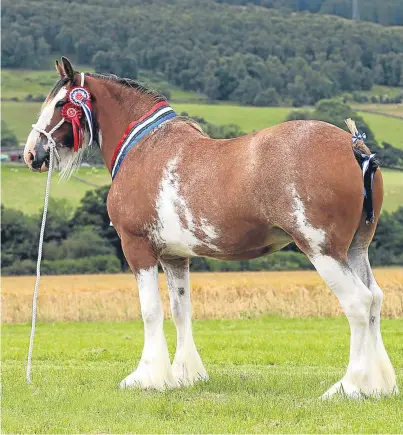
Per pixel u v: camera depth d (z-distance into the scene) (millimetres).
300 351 15891
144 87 11047
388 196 44531
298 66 72938
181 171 9930
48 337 21328
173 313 11023
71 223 60344
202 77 76688
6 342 19297
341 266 9062
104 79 11172
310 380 11102
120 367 13492
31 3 95438
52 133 11102
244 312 28438
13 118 76375
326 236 9008
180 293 11000
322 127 9211
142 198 10273
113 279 51781
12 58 89250
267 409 9023
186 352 10953
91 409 9516
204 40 85062
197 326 24719
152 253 10453
